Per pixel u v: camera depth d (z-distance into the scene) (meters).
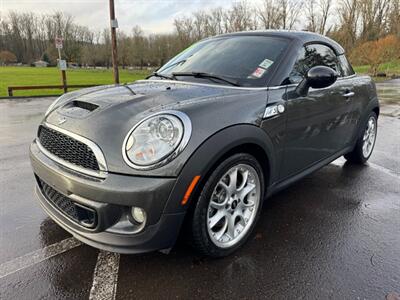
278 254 2.28
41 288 1.94
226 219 2.21
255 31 3.12
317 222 2.72
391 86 17.06
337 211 2.92
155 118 1.86
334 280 2.03
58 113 2.29
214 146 1.89
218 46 3.08
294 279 2.03
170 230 1.87
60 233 2.52
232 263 2.17
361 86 3.66
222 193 2.15
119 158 1.80
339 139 3.38
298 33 2.98
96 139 1.87
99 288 1.94
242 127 2.06
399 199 3.19
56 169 2.00
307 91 2.63
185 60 3.12
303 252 2.30
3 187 3.41
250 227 2.39
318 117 2.82
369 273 2.09
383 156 4.63
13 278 2.02
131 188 1.75
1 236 2.47
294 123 2.54
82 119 2.04
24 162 4.31
